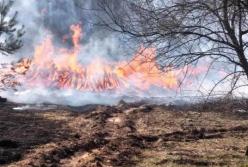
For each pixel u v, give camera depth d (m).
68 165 10.29
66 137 13.41
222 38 7.57
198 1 7.27
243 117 16.77
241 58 7.52
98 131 14.27
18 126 14.84
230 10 7.38
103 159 10.62
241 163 10.38
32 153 11.15
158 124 16.02
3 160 10.36
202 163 10.42
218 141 13.37
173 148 12.30
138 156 11.27
